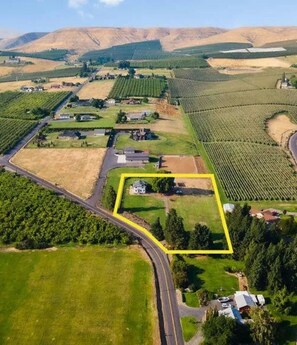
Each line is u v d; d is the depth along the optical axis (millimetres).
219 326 94625
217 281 119188
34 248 135500
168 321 104438
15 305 109125
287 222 139875
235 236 130250
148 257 130500
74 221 148500
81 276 120875
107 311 107000
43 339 98125
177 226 133250
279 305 106062
